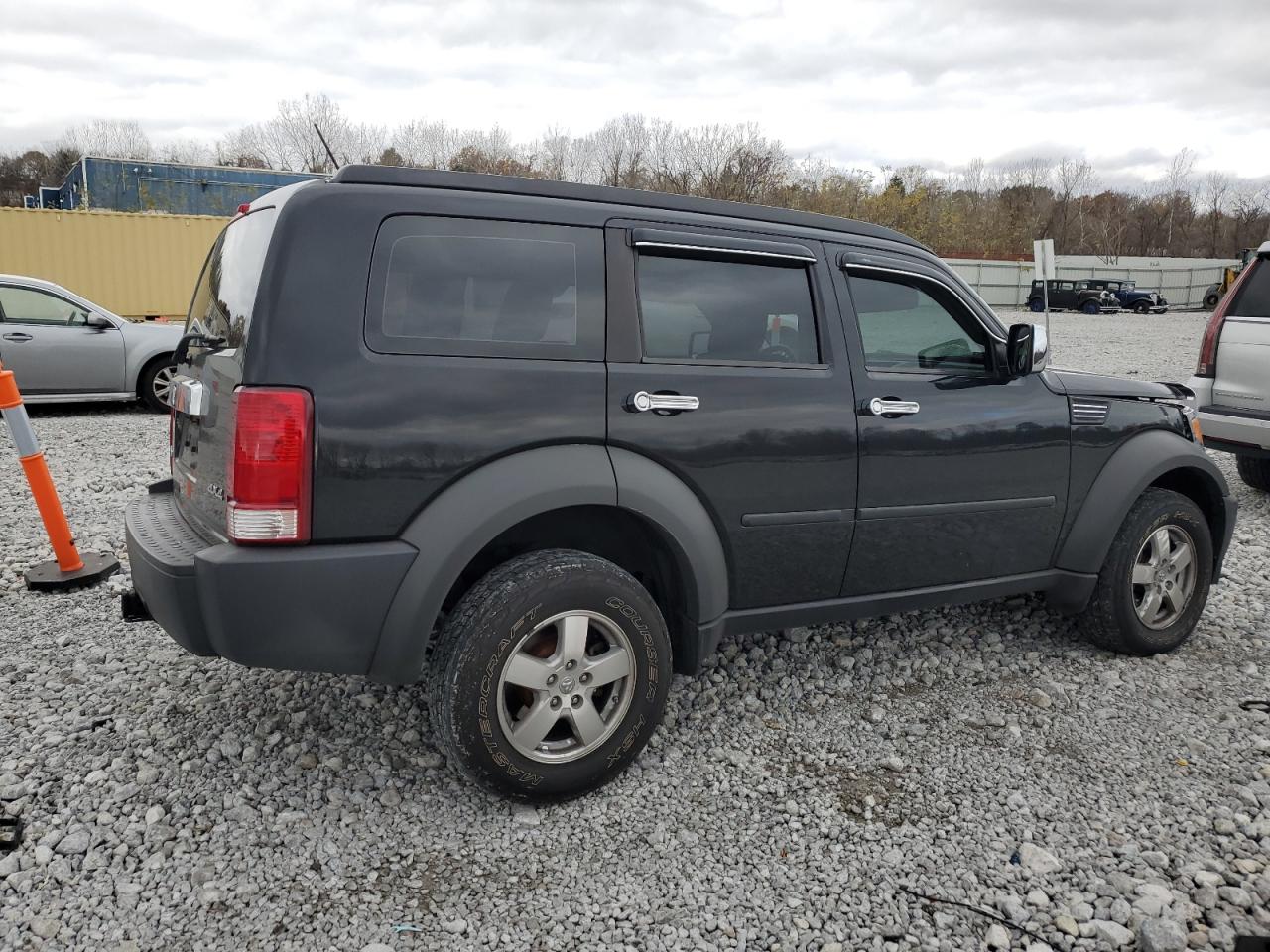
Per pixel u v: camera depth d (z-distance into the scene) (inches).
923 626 174.6
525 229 111.2
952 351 143.9
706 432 118.6
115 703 137.3
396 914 95.7
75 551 187.6
